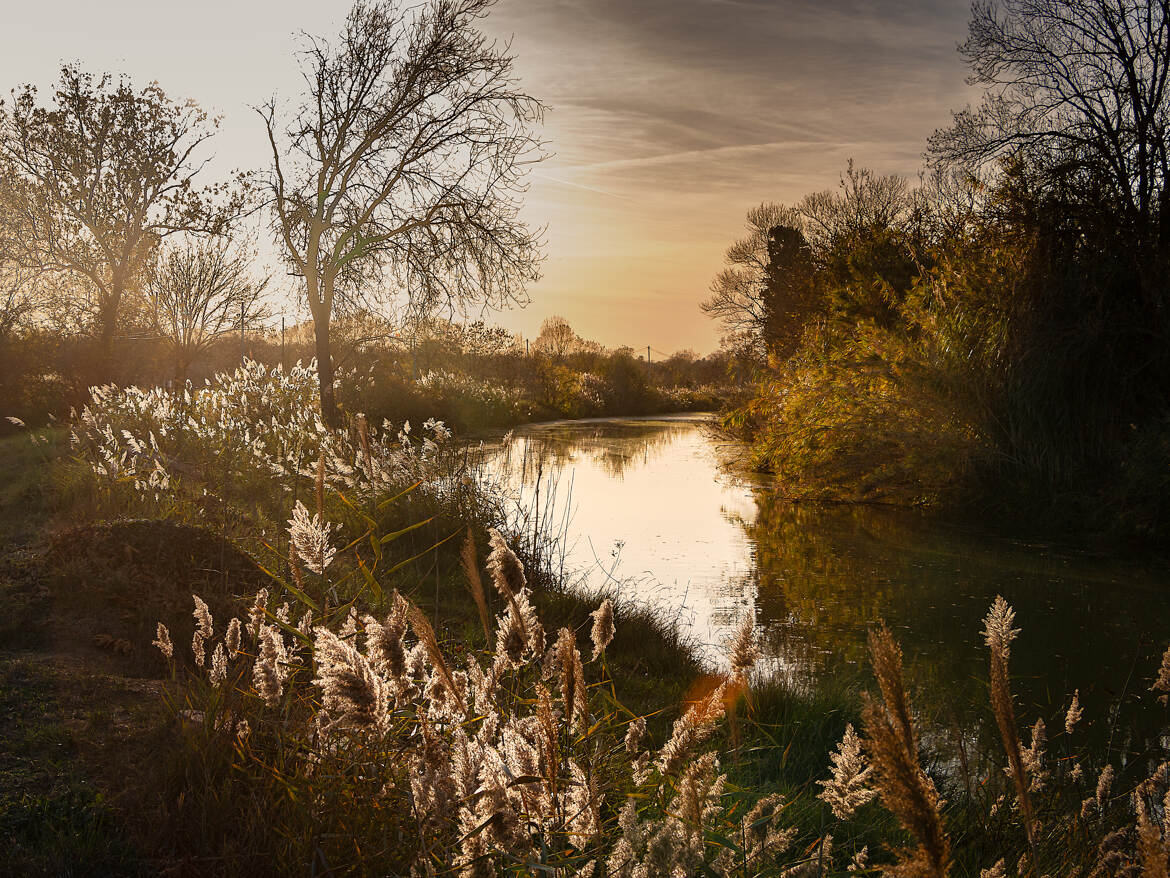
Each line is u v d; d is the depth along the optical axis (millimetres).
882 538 13594
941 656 7883
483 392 37094
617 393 53469
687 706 5301
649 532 13570
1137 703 6773
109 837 3082
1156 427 14398
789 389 20438
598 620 2785
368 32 23109
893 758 1050
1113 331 15555
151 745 3691
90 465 11469
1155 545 13047
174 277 28453
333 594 3307
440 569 8266
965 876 3363
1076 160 17391
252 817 3057
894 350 18000
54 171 28250
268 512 10266
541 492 17141
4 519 9375
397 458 10492
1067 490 15109
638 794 2799
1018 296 16516
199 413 15180
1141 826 1359
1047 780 4250
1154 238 16234
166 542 6395
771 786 4105
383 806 2811
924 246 24250
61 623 5438
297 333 46469
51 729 3842
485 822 1972
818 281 27766
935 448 16266
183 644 5348
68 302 29031
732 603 9523
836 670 7191
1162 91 18000
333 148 23375
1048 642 8406
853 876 2824
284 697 3494
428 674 2379
